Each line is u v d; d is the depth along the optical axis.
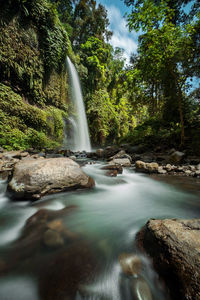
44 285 1.01
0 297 0.95
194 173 4.64
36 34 11.55
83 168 5.21
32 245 1.41
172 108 10.04
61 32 13.95
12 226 1.79
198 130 8.27
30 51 10.98
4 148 7.43
